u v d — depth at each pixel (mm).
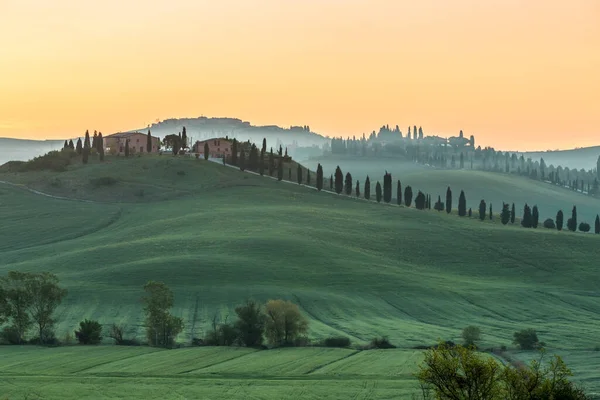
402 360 161500
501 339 198500
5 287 189500
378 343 184625
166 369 149250
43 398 122750
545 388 84875
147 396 124688
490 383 85500
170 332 184500
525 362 161625
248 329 183375
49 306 189625
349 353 171500
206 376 142250
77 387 130625
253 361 159250
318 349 177875
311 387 132375
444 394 87125
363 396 124688
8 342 184875
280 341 184500
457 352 87812
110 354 167375
